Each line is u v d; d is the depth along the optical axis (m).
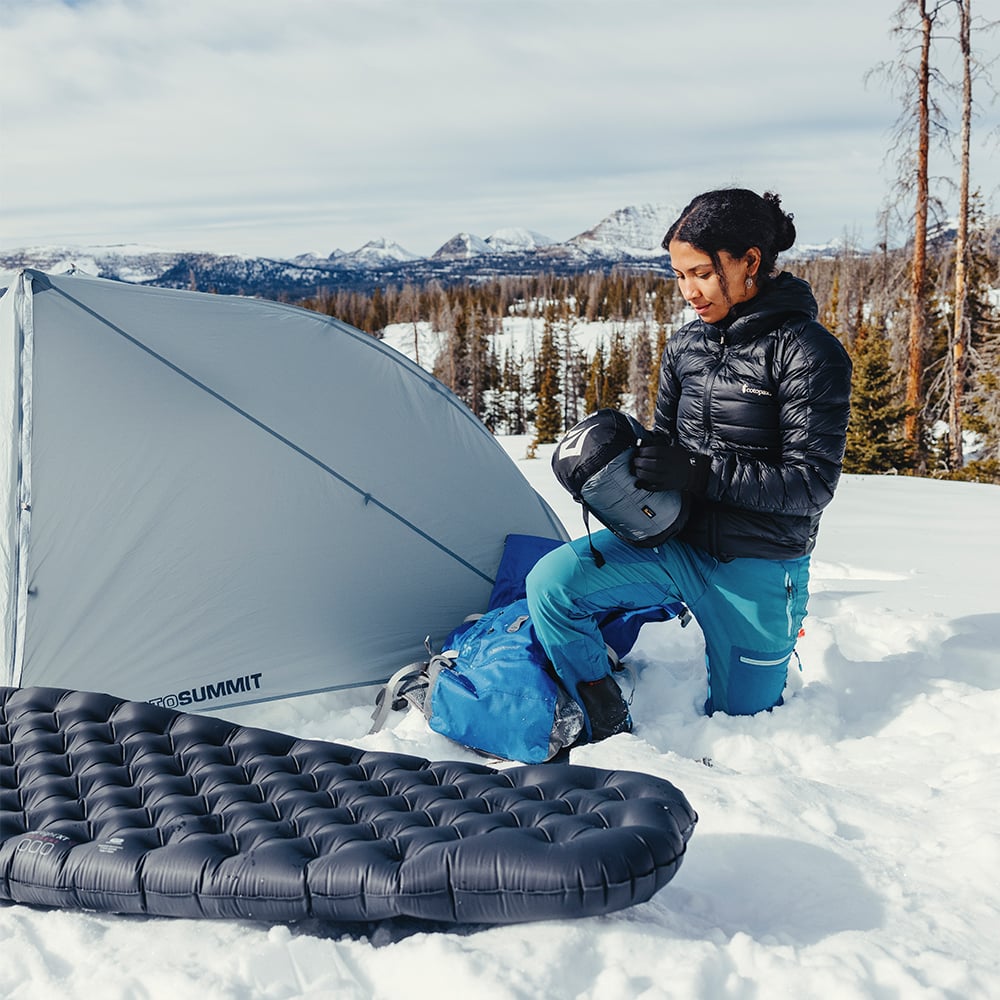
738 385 2.74
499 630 3.08
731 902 1.86
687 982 1.48
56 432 3.13
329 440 3.55
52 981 1.60
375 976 1.59
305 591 3.37
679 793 1.88
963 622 3.72
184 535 3.21
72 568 3.08
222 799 2.03
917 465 19.27
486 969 1.53
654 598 2.87
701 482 2.61
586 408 62.22
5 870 1.87
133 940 1.74
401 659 3.53
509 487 4.03
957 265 16.98
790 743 2.76
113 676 3.09
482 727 2.81
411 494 3.68
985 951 1.61
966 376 18.41
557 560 2.76
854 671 3.19
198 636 3.21
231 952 1.67
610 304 114.50
